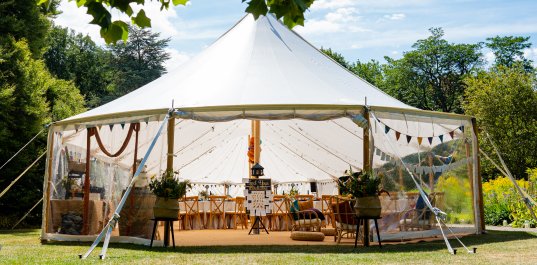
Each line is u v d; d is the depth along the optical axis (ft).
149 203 27.43
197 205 42.32
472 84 82.43
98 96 121.49
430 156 30.81
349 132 36.14
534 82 78.07
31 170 51.85
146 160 25.16
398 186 28.58
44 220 30.73
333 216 30.35
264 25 34.91
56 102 60.03
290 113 27.61
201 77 31.27
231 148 46.24
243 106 27.14
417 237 28.86
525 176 71.92
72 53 115.44
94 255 22.41
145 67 144.87
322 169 45.03
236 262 19.56
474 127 33.60
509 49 150.51
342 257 20.97
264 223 41.37
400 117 29.48
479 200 33.35
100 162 29.89
